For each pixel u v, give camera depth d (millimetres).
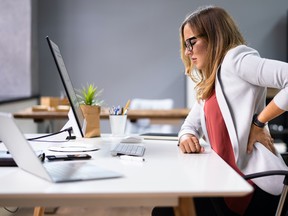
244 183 993
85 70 5867
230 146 1591
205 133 1739
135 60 5863
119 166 1229
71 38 5848
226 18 1662
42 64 5844
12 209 2861
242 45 1592
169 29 5828
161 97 5879
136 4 5820
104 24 5840
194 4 5793
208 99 1684
